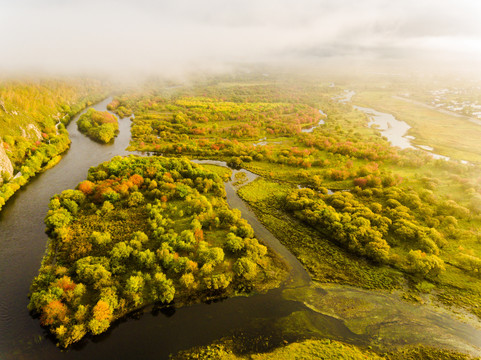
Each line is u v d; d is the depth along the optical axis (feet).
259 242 328.29
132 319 229.04
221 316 235.61
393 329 229.86
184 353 206.18
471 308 247.70
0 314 228.84
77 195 364.79
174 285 256.93
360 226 325.83
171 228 331.77
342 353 208.64
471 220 360.07
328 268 291.58
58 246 303.48
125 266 269.85
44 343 208.64
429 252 300.61
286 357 205.16
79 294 232.73
